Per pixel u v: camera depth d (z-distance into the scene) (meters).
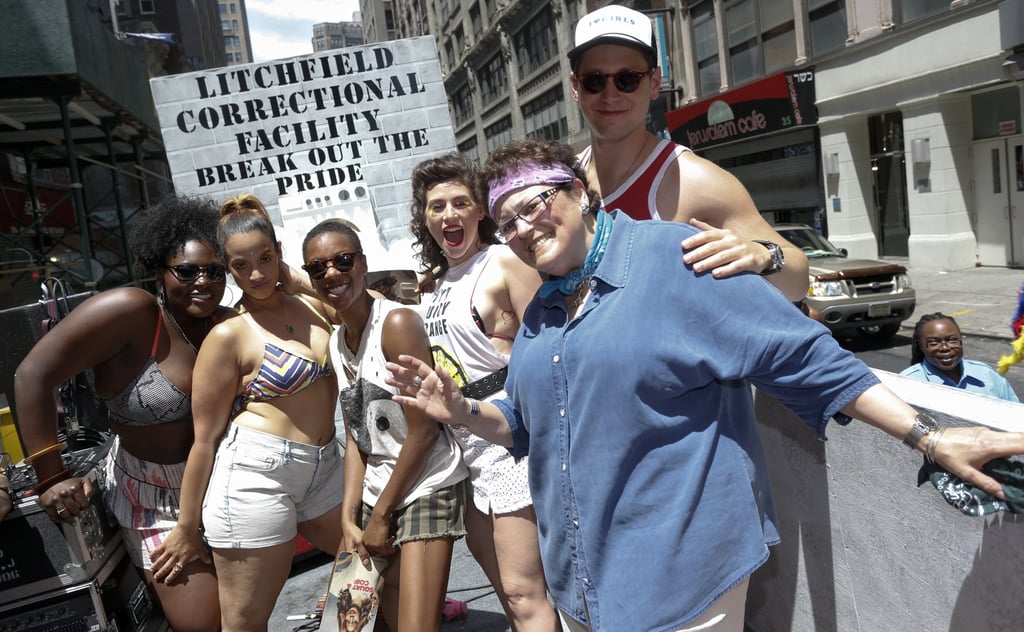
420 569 2.37
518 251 1.78
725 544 1.61
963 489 1.54
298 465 2.65
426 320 2.60
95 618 2.53
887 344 9.57
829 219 17.16
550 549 1.84
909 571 2.00
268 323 2.68
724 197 2.28
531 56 33.84
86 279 9.53
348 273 2.44
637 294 1.64
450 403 1.89
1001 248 13.59
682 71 21.66
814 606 2.44
